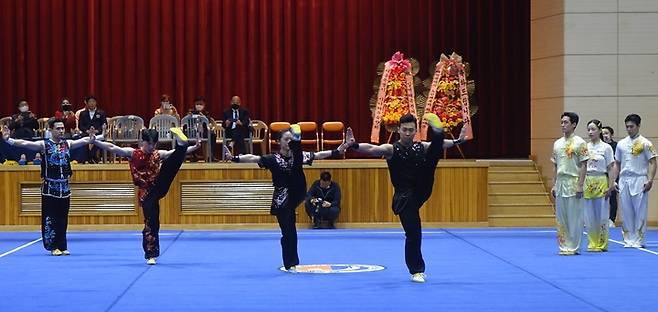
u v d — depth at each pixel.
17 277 12.63
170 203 21.08
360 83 28.38
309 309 9.83
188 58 28.20
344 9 28.41
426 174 11.75
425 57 28.41
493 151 28.31
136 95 28.17
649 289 11.31
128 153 14.02
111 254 15.73
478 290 11.19
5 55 27.89
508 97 28.33
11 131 22.56
